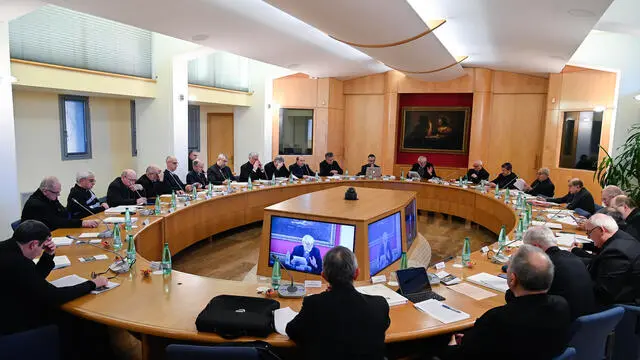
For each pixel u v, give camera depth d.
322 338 1.78
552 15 4.32
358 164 10.44
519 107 8.96
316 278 3.91
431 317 2.29
